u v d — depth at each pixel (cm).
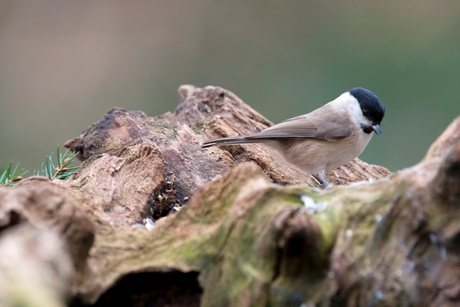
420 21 1680
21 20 1772
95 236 488
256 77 1759
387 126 1504
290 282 421
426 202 407
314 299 415
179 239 491
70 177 682
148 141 759
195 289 480
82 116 1695
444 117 1493
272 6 1809
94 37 1783
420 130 1489
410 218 409
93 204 555
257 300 421
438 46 1612
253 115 1028
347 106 983
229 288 441
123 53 1775
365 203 440
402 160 1438
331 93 1652
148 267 470
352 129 967
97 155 758
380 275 407
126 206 636
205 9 1834
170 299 486
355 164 1051
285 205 439
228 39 1808
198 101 1008
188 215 507
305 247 412
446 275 397
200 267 463
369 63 1644
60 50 1756
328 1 1777
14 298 294
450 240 395
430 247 405
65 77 1734
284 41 1780
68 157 774
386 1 1736
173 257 476
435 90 1541
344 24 1733
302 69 1720
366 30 1708
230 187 495
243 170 494
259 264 429
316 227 415
